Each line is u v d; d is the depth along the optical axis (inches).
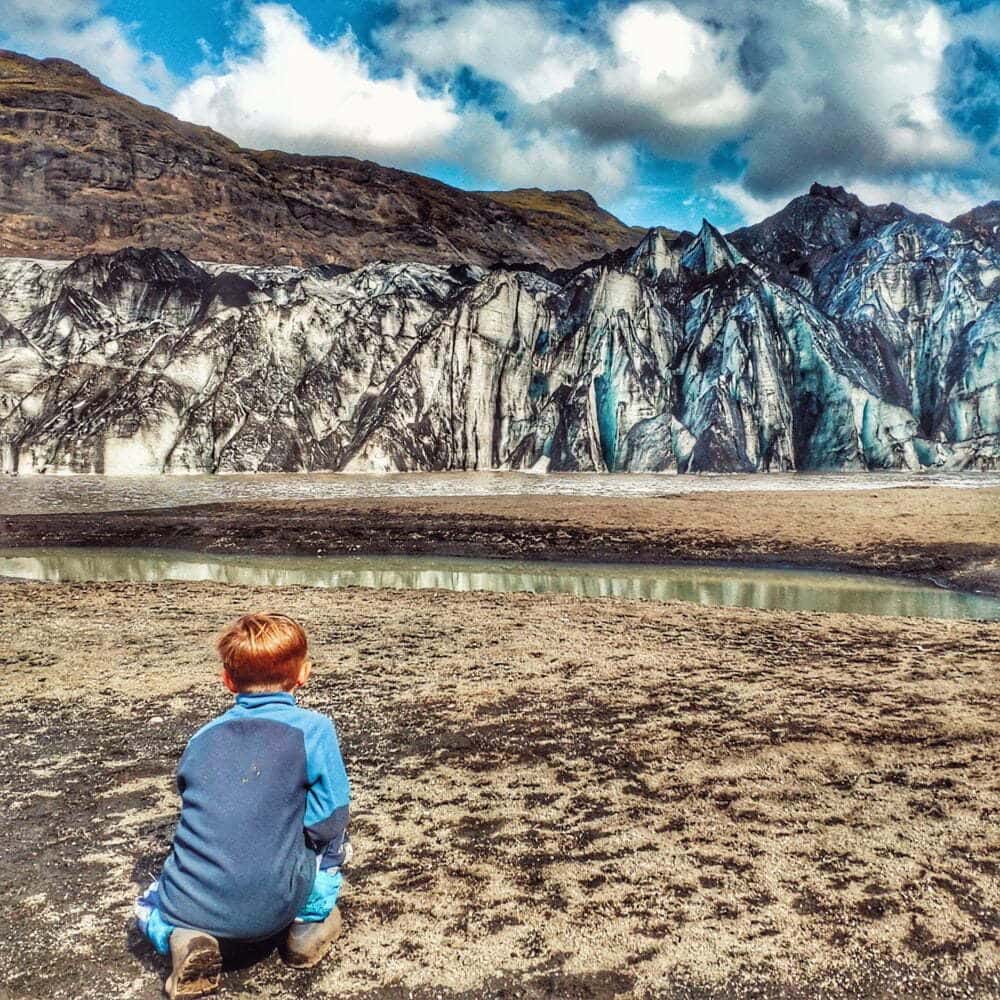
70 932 169.6
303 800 152.1
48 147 4183.1
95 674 377.7
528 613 534.0
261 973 156.2
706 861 199.0
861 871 193.9
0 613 535.8
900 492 1323.8
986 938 167.2
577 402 2412.6
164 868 150.7
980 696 338.3
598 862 199.0
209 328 2399.1
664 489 1565.0
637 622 503.8
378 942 166.1
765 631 477.1
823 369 2493.8
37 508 1203.2
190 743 152.5
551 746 281.4
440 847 207.3
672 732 294.8
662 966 157.9
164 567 840.9
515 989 151.4
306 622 502.9
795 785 245.4
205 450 2196.1
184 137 4889.3
